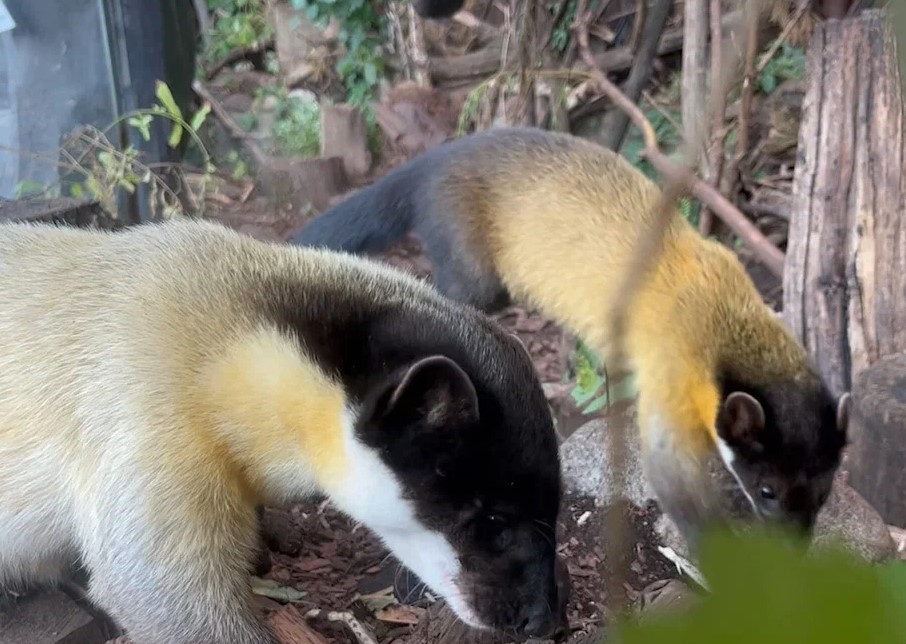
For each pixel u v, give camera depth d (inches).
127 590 26.7
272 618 29.6
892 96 38.9
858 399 35.5
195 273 27.5
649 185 40.1
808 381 34.9
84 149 45.1
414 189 43.1
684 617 6.9
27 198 40.8
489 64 66.4
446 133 62.8
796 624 6.5
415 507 26.8
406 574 32.8
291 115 67.8
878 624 6.4
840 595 6.5
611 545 14.9
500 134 42.8
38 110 45.6
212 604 27.0
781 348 35.5
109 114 46.5
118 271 27.7
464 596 27.2
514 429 26.2
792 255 40.8
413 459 26.2
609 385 22.5
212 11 81.9
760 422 33.6
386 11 70.0
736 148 47.6
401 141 63.2
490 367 26.6
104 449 26.5
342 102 70.4
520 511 26.6
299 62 73.7
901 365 36.4
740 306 36.3
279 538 33.5
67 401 26.8
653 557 33.5
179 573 26.7
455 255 42.2
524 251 41.2
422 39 66.5
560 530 33.4
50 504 27.5
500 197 41.6
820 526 33.0
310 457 27.2
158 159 47.9
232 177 56.6
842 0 42.4
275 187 55.9
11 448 27.1
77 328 27.0
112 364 26.6
